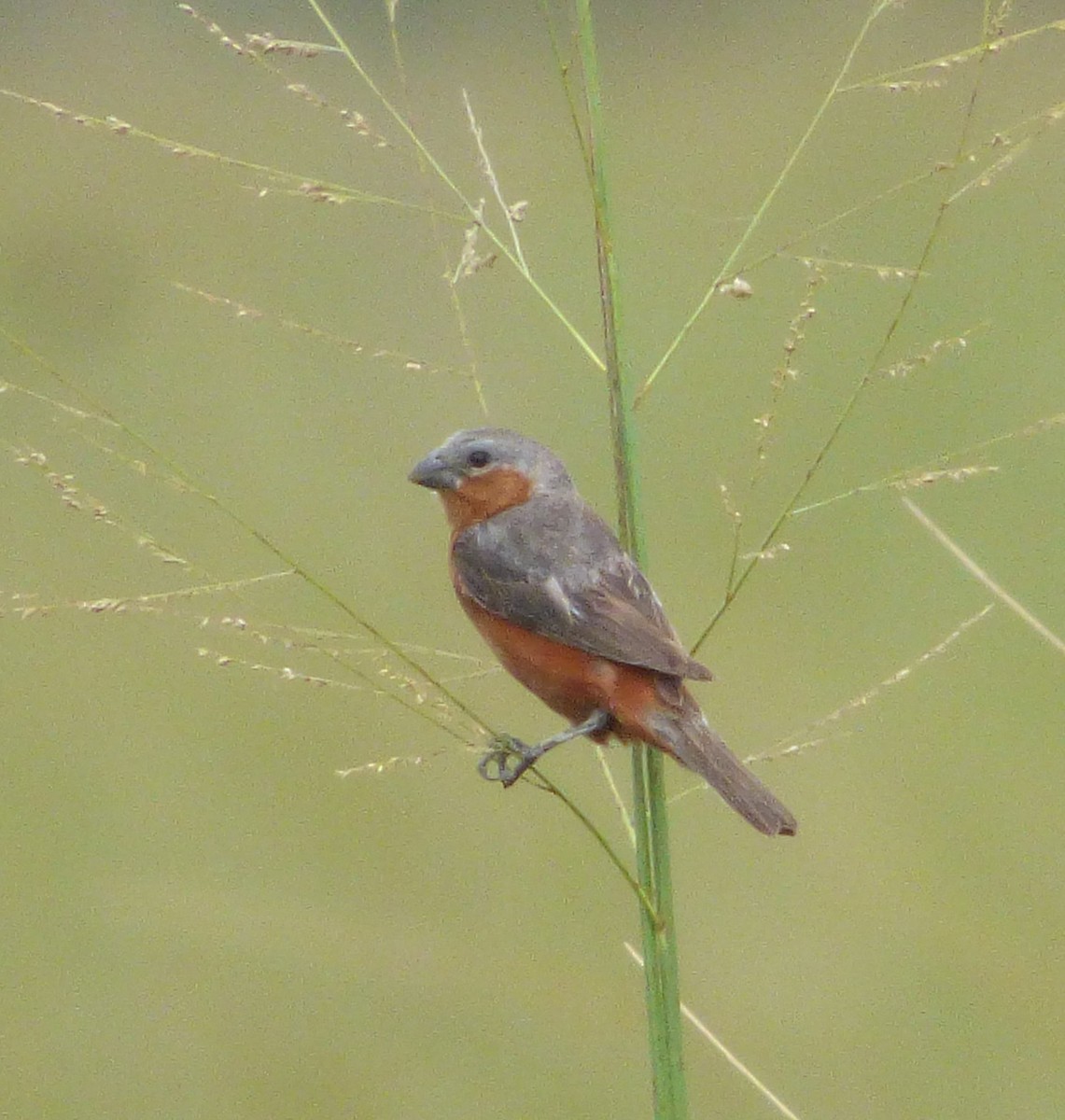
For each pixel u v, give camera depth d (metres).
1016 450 13.16
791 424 13.66
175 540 12.97
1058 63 18.58
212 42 21.03
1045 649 11.24
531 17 21.36
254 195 18.14
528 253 16.66
